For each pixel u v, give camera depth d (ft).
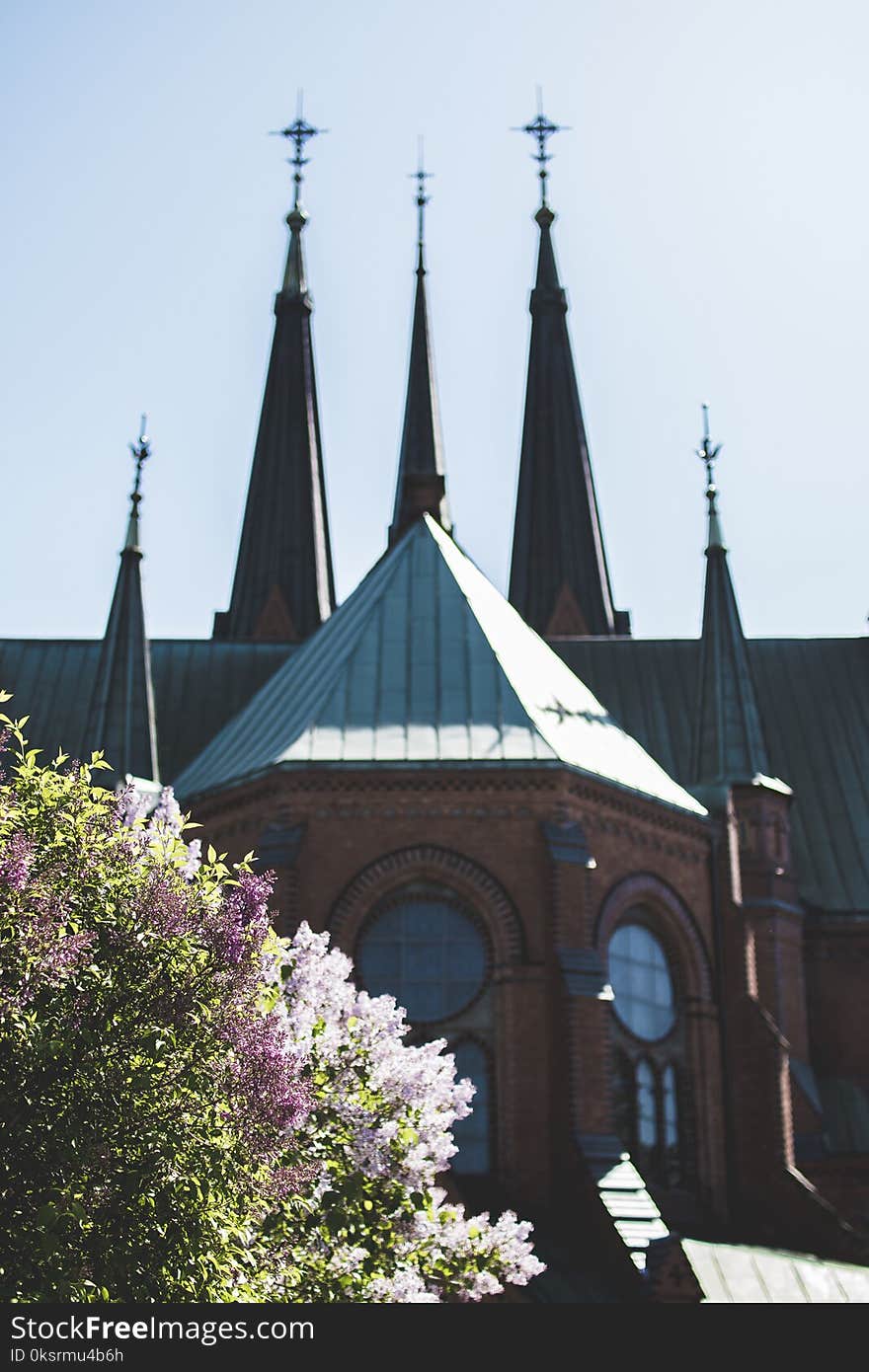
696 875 133.49
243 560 229.45
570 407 233.76
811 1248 123.44
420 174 225.15
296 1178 66.69
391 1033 81.30
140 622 145.28
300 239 245.86
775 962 151.23
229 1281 63.87
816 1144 145.79
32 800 64.90
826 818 172.04
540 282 241.14
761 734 157.79
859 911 162.20
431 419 190.90
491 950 119.34
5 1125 58.08
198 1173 61.21
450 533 179.01
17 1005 56.85
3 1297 54.60
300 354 237.86
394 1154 77.46
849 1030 158.20
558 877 118.42
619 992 124.67
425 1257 78.59
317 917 118.93
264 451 233.14
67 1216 56.75
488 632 137.49
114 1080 59.21
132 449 151.33
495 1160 114.83
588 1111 113.39
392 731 125.49
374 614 139.23
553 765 121.60
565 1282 103.71
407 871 120.26
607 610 225.97
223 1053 63.36
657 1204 122.21
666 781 138.41
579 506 228.22
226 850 126.00
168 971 63.00
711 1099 128.16
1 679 180.24
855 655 190.90
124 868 65.57
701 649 159.22
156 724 173.68
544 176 248.52
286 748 124.36
